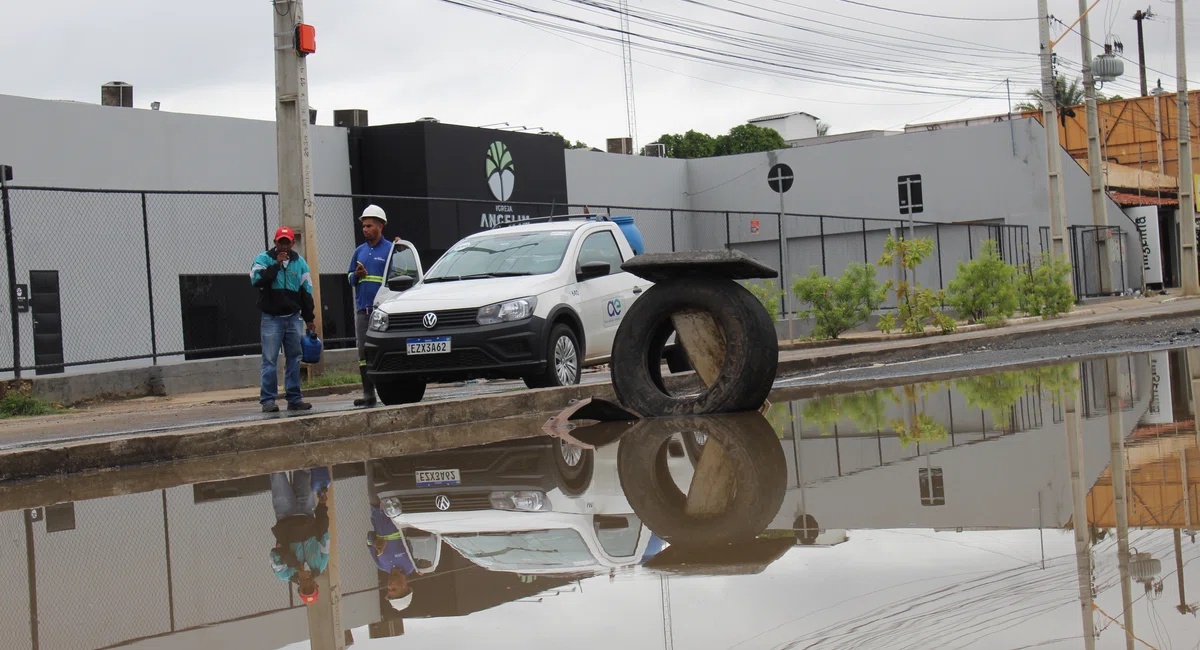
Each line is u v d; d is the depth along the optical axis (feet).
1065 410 19.97
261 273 33.12
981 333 52.44
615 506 12.69
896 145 109.19
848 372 36.29
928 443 16.55
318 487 16.81
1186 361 30.60
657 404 23.18
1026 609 6.79
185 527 13.88
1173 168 166.81
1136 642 6.02
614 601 7.90
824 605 7.29
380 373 31.40
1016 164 104.58
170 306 64.39
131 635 8.43
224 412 35.35
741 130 183.32
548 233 34.83
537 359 30.60
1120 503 10.38
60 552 12.76
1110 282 109.09
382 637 7.51
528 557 9.93
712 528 10.68
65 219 59.52
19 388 42.06
